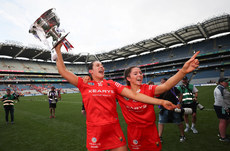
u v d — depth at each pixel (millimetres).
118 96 1992
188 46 46281
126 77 2084
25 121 7133
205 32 37219
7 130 5570
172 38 40844
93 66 1871
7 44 36219
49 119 7406
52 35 1496
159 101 1493
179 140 3744
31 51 43281
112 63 61281
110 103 1762
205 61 41375
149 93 1794
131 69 1982
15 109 11938
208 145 3350
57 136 4633
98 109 1695
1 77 41750
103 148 1655
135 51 51781
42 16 1436
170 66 47125
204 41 43906
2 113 10109
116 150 1706
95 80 1883
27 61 51406
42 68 52125
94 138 1654
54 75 54188
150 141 1899
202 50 41938
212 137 3822
